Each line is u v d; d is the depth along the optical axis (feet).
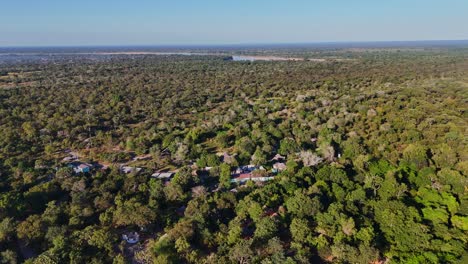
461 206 151.43
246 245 124.88
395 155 211.00
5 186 192.95
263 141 252.83
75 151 262.67
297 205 152.76
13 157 236.84
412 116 285.23
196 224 143.95
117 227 152.46
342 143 237.66
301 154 222.28
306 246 131.75
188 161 235.40
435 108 311.27
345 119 288.10
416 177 179.52
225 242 136.05
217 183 203.10
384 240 135.33
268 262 118.01
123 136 287.48
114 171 210.59
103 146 270.87
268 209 162.91
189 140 266.57
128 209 154.40
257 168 218.38
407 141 237.25
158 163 231.09
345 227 135.64
